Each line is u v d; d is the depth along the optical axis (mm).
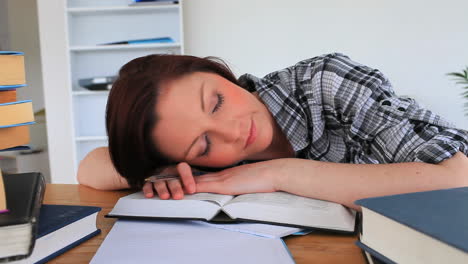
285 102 885
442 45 2799
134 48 2672
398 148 678
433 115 678
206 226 515
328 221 505
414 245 335
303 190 598
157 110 683
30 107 462
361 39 2818
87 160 900
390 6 2781
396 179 566
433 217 345
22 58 440
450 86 2828
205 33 2816
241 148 755
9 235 371
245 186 628
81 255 447
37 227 412
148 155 729
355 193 562
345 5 2789
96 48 2500
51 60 2643
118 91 716
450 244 287
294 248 457
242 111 760
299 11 2805
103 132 2771
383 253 381
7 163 2613
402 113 705
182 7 2689
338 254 435
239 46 2836
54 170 2713
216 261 395
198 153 718
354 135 772
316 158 916
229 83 788
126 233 493
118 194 781
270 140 808
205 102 704
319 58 924
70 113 2602
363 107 761
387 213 361
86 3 2645
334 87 819
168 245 445
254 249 426
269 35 2828
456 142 609
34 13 2736
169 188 645
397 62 2830
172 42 2516
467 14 2754
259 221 512
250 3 2799
